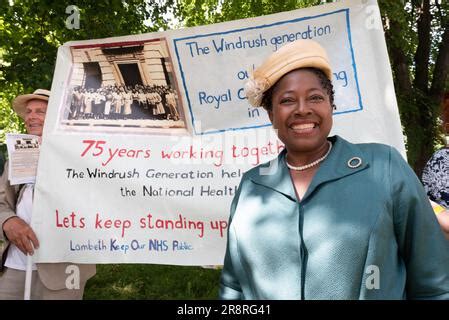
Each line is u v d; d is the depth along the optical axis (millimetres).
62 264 2811
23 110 3055
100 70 2797
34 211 2766
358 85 2377
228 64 2619
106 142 2760
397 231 1365
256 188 1512
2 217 2717
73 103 2812
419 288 1381
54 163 2789
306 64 1438
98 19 5809
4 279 2801
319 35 2457
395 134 2322
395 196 1348
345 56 2402
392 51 8281
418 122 8469
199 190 2643
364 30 2379
